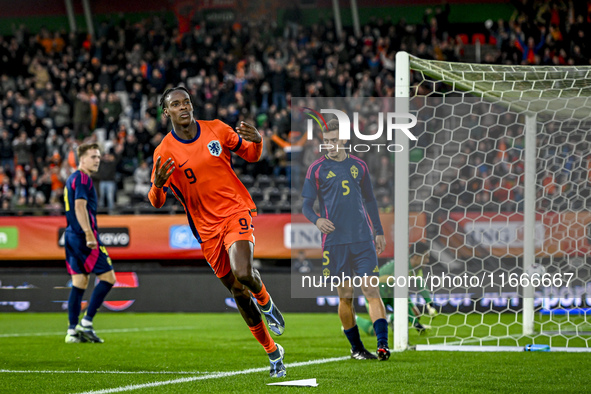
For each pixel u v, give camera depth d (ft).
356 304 45.06
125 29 83.61
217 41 80.48
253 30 83.87
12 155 65.67
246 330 34.22
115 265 53.57
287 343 27.35
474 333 32.24
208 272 48.14
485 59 73.10
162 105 16.57
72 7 92.53
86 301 48.21
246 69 76.69
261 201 56.85
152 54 78.79
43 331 34.19
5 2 94.68
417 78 63.67
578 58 71.05
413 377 17.42
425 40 73.72
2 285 49.29
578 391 15.38
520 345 26.61
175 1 89.25
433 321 38.78
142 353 23.86
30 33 93.81
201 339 29.32
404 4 87.30
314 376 17.62
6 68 78.79
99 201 58.13
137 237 49.98
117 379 17.58
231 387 15.94
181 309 48.08
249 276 15.29
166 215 50.06
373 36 75.97
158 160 15.57
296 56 75.66
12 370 19.52
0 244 51.03
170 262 53.26
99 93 72.84
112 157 58.39
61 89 74.54
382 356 20.45
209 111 66.59
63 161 65.36
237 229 15.93
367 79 67.56
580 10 72.90
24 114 69.97
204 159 16.35
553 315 40.50
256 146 16.71
